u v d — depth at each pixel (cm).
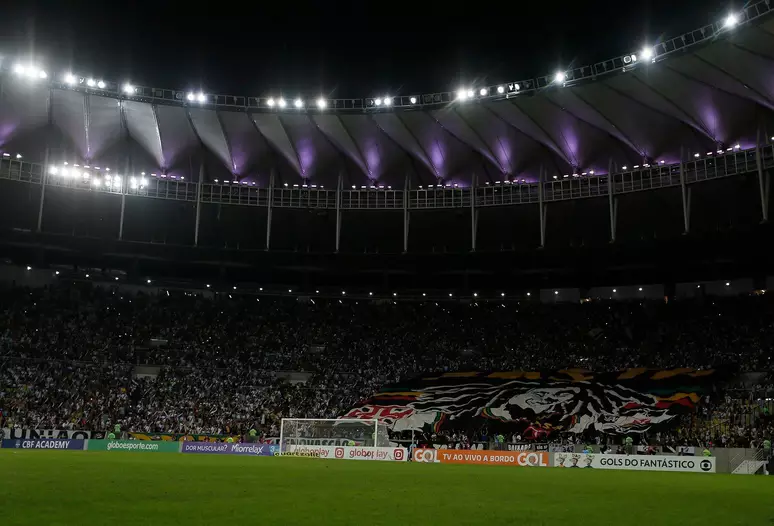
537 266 6675
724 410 5034
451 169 6369
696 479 2981
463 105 5772
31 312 6309
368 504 1508
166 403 5647
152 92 5850
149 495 1545
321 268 6781
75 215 6212
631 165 5909
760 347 5703
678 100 5316
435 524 1216
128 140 6219
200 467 2761
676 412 5159
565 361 6309
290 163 6412
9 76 5397
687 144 5650
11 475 2020
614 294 7038
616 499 1812
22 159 5762
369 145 6247
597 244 6103
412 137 6134
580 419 5331
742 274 6525
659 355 6084
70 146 6091
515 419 5481
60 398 5431
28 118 5812
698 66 4981
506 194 6078
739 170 5191
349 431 4853
